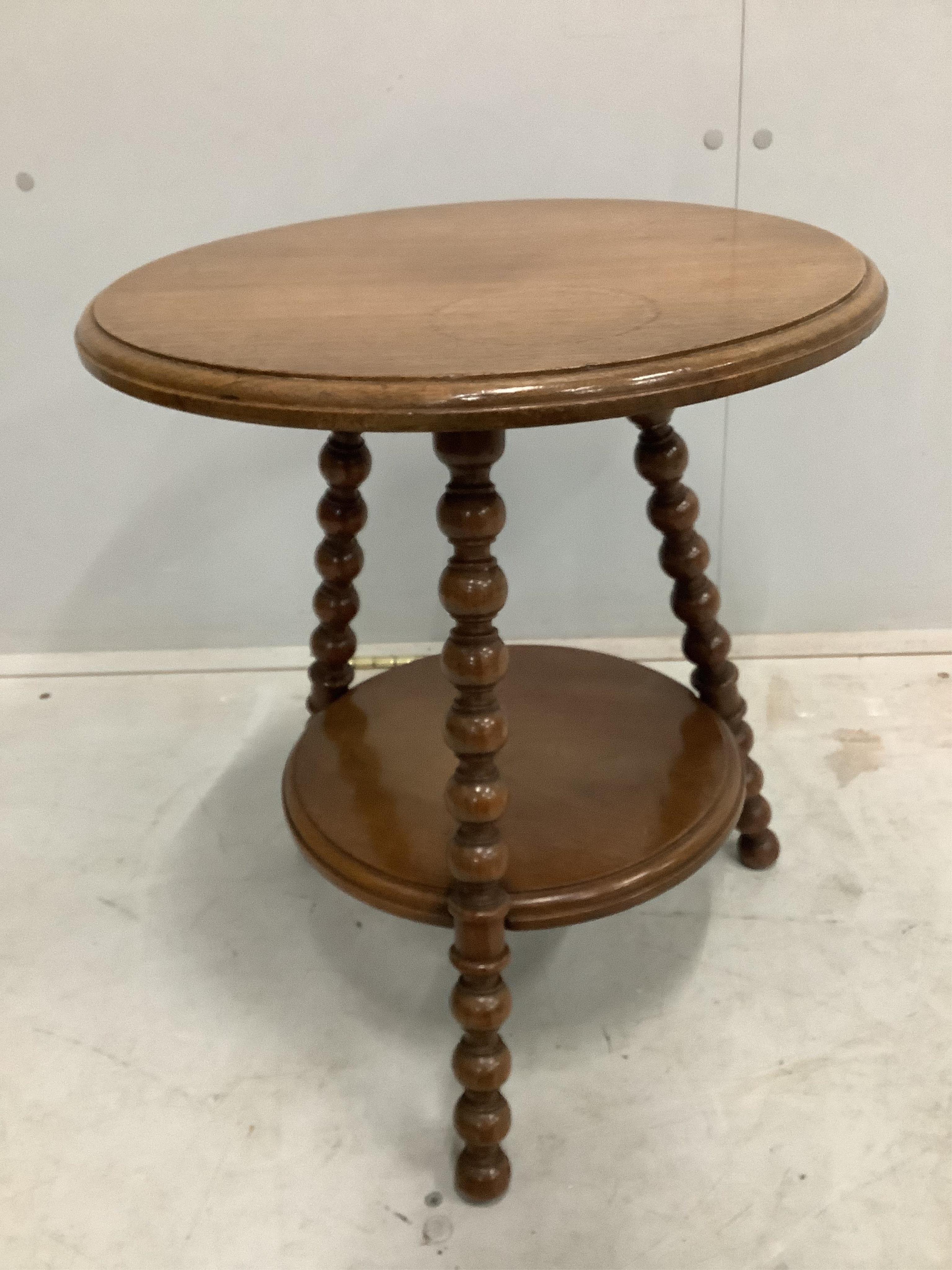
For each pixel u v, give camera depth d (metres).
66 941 0.91
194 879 0.98
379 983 0.86
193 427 1.19
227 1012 0.83
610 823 0.75
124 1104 0.76
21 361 1.16
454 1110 0.70
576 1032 0.80
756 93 1.02
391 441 1.18
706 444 1.18
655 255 0.67
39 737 1.21
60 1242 0.67
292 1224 0.67
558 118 1.04
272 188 1.08
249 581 1.29
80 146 1.06
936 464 1.20
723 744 0.84
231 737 1.19
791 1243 0.64
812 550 1.25
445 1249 0.66
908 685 1.22
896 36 0.99
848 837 0.98
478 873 0.62
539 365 0.46
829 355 0.52
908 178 1.05
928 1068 0.75
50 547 1.27
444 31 1.00
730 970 0.85
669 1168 0.70
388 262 0.70
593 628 1.31
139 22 1.00
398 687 0.97
